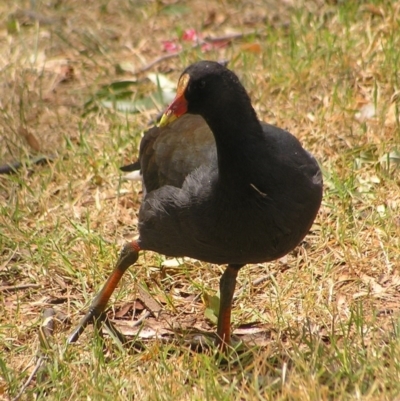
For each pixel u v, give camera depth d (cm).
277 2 1577
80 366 849
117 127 1270
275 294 966
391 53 1309
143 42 1522
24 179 1185
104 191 1165
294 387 767
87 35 1528
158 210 830
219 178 777
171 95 1334
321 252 1025
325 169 1126
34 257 1039
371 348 820
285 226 783
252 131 764
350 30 1406
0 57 1471
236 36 1492
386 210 1053
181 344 873
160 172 888
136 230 1092
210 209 787
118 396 780
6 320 952
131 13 1605
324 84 1295
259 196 767
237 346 860
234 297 974
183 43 1489
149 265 1023
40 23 1579
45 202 1126
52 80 1423
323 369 776
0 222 1097
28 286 1010
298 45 1395
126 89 1370
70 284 1013
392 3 1452
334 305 921
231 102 759
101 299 926
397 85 1249
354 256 1005
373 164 1131
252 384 771
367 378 782
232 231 786
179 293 995
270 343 876
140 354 862
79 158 1212
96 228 1094
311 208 797
